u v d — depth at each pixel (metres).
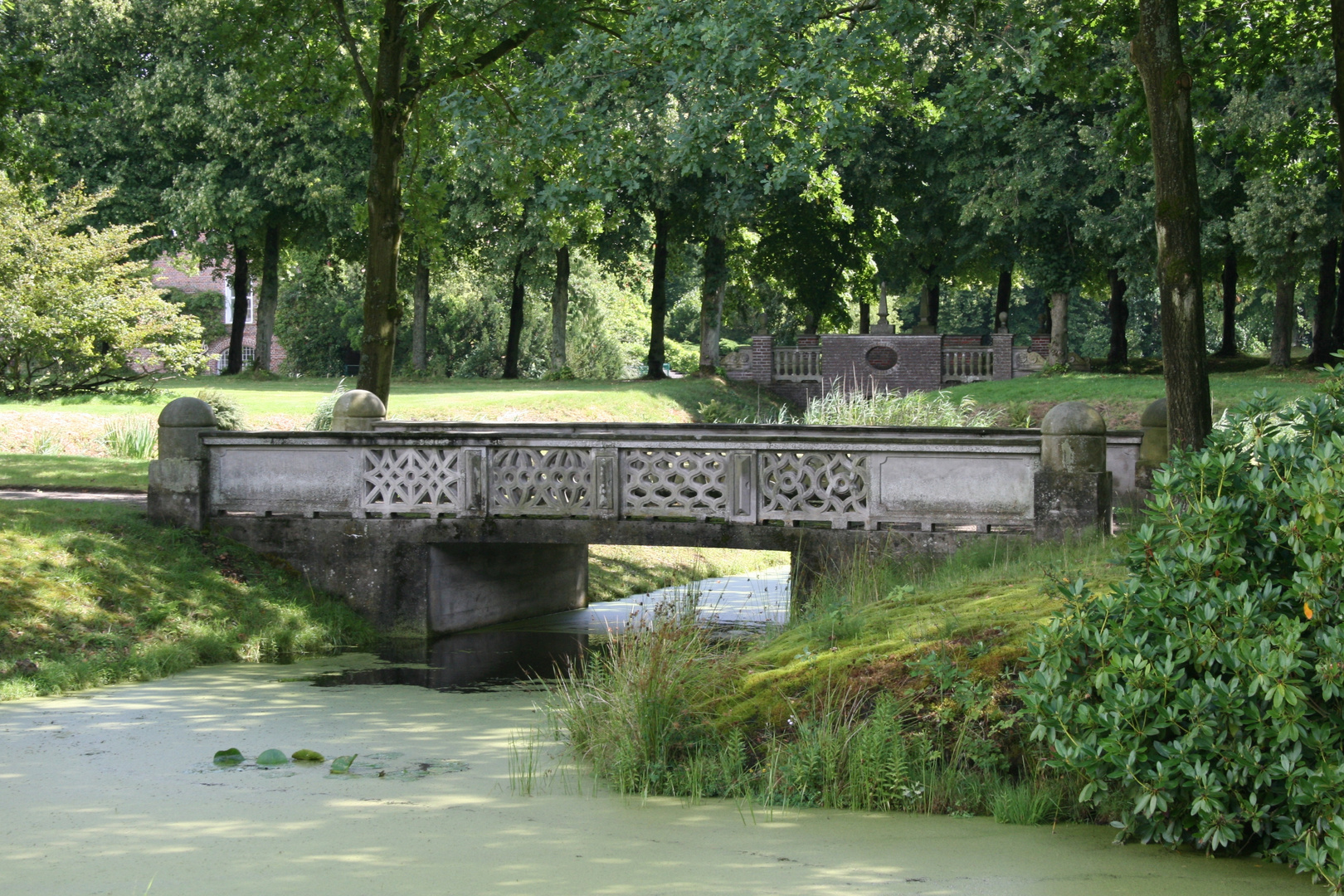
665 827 5.45
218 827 5.45
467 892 4.46
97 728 7.87
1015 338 65.88
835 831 5.37
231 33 17.98
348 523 12.74
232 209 34.50
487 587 13.75
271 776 6.52
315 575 12.84
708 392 34.25
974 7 13.62
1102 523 10.43
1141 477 13.10
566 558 15.38
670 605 8.95
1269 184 26.25
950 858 4.93
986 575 9.06
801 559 11.21
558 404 28.14
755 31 12.91
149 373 29.67
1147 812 4.95
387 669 10.68
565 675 10.31
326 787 6.25
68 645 9.96
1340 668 4.65
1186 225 9.98
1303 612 4.99
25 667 9.36
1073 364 33.66
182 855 4.99
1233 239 30.31
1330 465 4.98
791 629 9.03
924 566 10.59
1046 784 5.75
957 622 6.98
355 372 58.09
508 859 4.92
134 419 23.02
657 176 32.09
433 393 30.22
